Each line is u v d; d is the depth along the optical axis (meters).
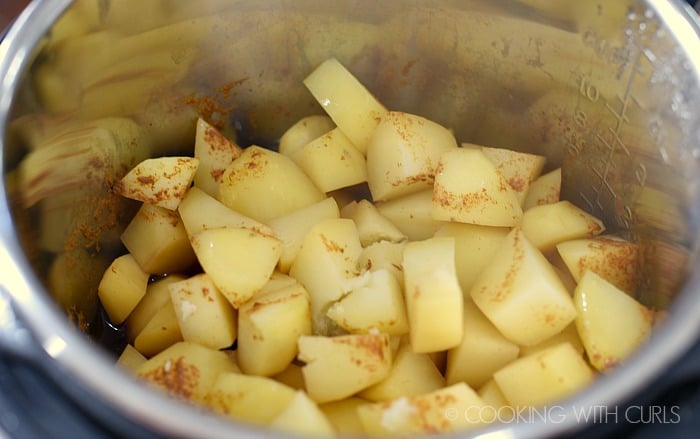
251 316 0.30
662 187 0.31
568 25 0.33
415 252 0.31
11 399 0.24
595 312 0.30
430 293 0.30
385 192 0.36
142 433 0.23
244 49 0.36
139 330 0.33
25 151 0.29
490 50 0.36
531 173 0.36
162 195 0.34
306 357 0.30
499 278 0.31
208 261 0.32
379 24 0.36
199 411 0.23
